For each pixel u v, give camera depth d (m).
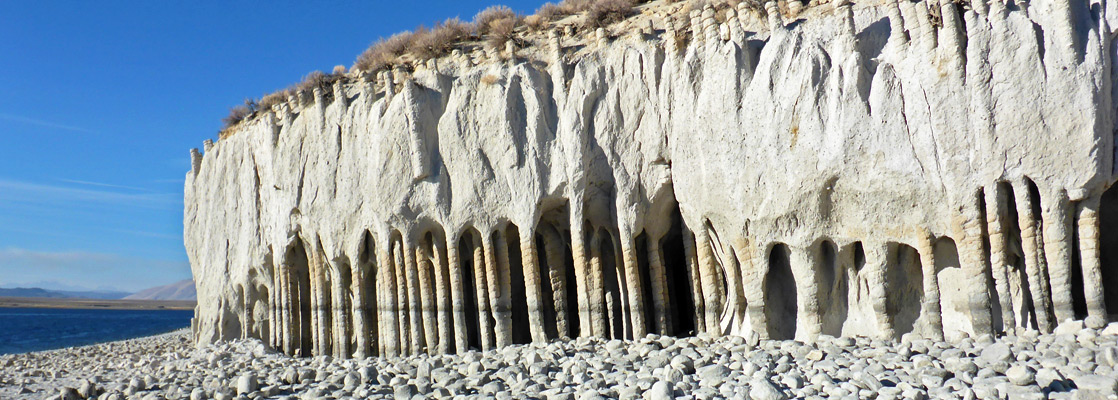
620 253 21.94
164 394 16.66
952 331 16.77
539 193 22.34
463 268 24.48
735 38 19.84
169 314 168.12
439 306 23.38
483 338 22.69
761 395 12.26
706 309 20.48
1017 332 15.92
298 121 28.25
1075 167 15.46
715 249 20.55
